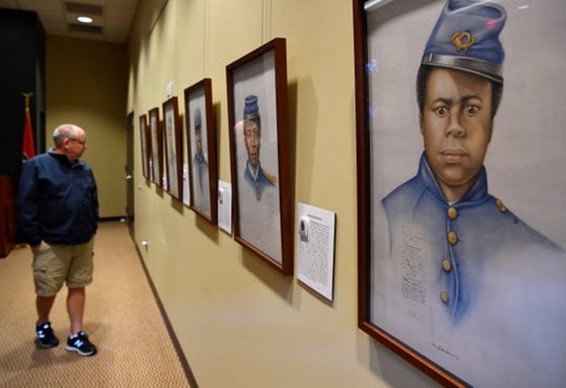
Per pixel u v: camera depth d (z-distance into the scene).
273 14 1.32
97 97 7.48
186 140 2.50
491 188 0.56
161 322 3.51
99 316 3.60
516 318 0.53
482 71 0.56
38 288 2.81
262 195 1.36
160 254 3.72
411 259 0.72
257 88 1.33
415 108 0.69
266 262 1.32
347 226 0.94
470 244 0.60
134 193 5.99
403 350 0.74
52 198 2.71
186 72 2.64
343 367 0.97
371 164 0.81
